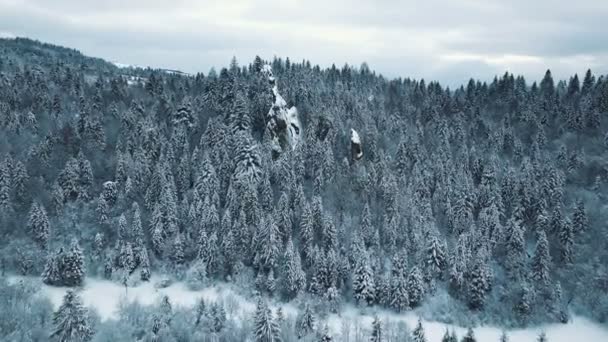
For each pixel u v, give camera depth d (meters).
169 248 105.69
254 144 122.75
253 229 106.12
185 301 95.19
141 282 100.94
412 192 119.69
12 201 111.88
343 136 140.50
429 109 168.12
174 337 79.75
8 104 141.50
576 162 136.38
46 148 124.19
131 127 138.12
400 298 96.12
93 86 179.25
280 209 107.12
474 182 132.62
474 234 107.38
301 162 124.31
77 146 128.62
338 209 117.75
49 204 113.06
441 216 117.12
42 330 77.69
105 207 111.81
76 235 109.69
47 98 150.25
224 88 155.25
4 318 79.00
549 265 105.12
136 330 80.19
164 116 150.50
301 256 105.38
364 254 100.00
